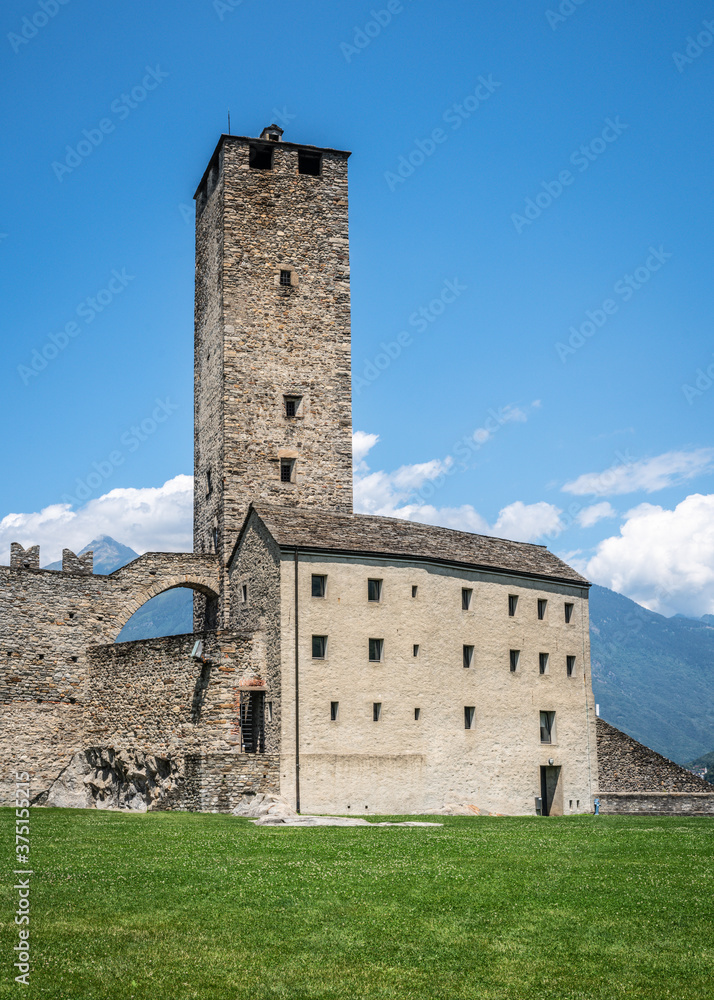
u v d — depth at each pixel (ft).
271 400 205.26
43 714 182.29
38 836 108.88
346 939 67.26
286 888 78.23
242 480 200.13
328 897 75.87
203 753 158.20
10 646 181.78
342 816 141.08
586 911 72.69
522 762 187.01
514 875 82.69
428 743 172.14
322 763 159.53
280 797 151.33
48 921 69.72
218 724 158.30
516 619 192.85
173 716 166.81
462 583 184.55
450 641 179.83
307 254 213.46
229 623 188.55
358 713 164.96
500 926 69.77
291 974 61.93
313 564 166.20
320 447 207.00
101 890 77.51
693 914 71.87
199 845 100.22
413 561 176.65
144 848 97.86
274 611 164.04
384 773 165.37
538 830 119.03
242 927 69.21
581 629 206.18
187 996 58.75
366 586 170.60
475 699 181.57
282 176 214.48
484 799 178.60
